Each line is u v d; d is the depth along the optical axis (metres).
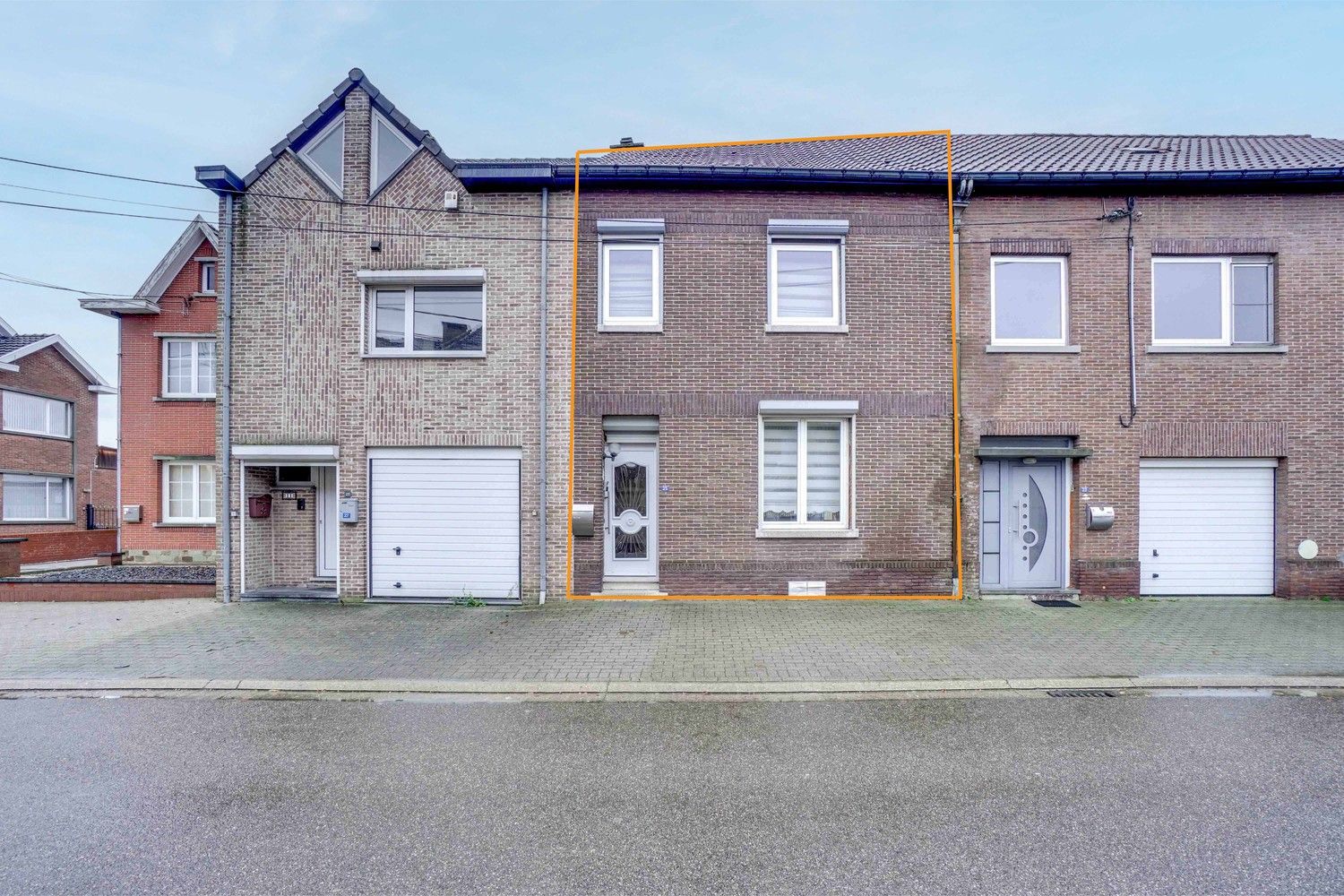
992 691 6.63
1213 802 4.36
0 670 7.23
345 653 7.76
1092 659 7.45
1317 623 8.93
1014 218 10.57
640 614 9.49
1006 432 10.45
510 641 8.22
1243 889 3.45
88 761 5.07
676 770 4.89
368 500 10.52
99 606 10.37
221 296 10.59
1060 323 10.70
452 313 10.70
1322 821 4.12
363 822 4.16
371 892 3.46
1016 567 10.58
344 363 10.50
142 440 16.20
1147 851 3.79
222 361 10.55
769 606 9.92
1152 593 10.53
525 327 10.46
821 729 5.67
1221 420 10.41
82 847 3.87
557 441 10.41
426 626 8.92
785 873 3.61
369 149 10.59
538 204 10.52
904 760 5.05
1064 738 5.45
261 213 10.57
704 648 7.88
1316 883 3.50
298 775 4.82
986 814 4.23
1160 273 10.68
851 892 3.44
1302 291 10.41
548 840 3.95
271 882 3.54
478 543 10.45
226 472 10.58
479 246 10.51
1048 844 3.88
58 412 22.38
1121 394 10.45
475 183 10.36
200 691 6.73
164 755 5.17
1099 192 10.48
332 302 10.54
